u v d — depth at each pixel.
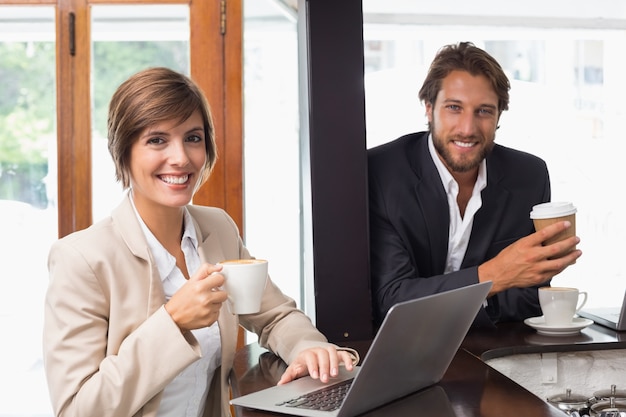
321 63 1.96
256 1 3.17
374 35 2.36
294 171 3.22
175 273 1.70
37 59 3.11
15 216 3.11
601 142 2.46
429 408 1.32
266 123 3.21
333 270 1.98
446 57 2.14
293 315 1.81
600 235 2.38
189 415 1.69
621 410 1.61
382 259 2.10
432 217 2.14
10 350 3.11
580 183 2.43
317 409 1.30
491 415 1.27
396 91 2.28
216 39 3.13
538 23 2.47
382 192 2.13
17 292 3.11
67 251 1.58
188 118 1.61
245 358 1.78
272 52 3.19
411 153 2.18
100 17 3.11
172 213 1.71
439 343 1.38
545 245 1.90
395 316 1.20
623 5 2.45
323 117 1.96
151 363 1.46
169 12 3.12
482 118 2.12
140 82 1.59
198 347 1.49
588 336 1.88
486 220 2.18
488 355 1.73
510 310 2.07
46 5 3.08
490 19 2.43
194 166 1.64
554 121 2.43
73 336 1.54
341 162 1.97
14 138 3.11
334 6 1.96
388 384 1.31
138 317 1.58
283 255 3.23
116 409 1.46
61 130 3.10
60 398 1.51
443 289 1.98
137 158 1.61
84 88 3.10
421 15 2.38
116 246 1.61
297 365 1.54
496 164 2.21
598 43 2.47
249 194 3.21
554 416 1.26
